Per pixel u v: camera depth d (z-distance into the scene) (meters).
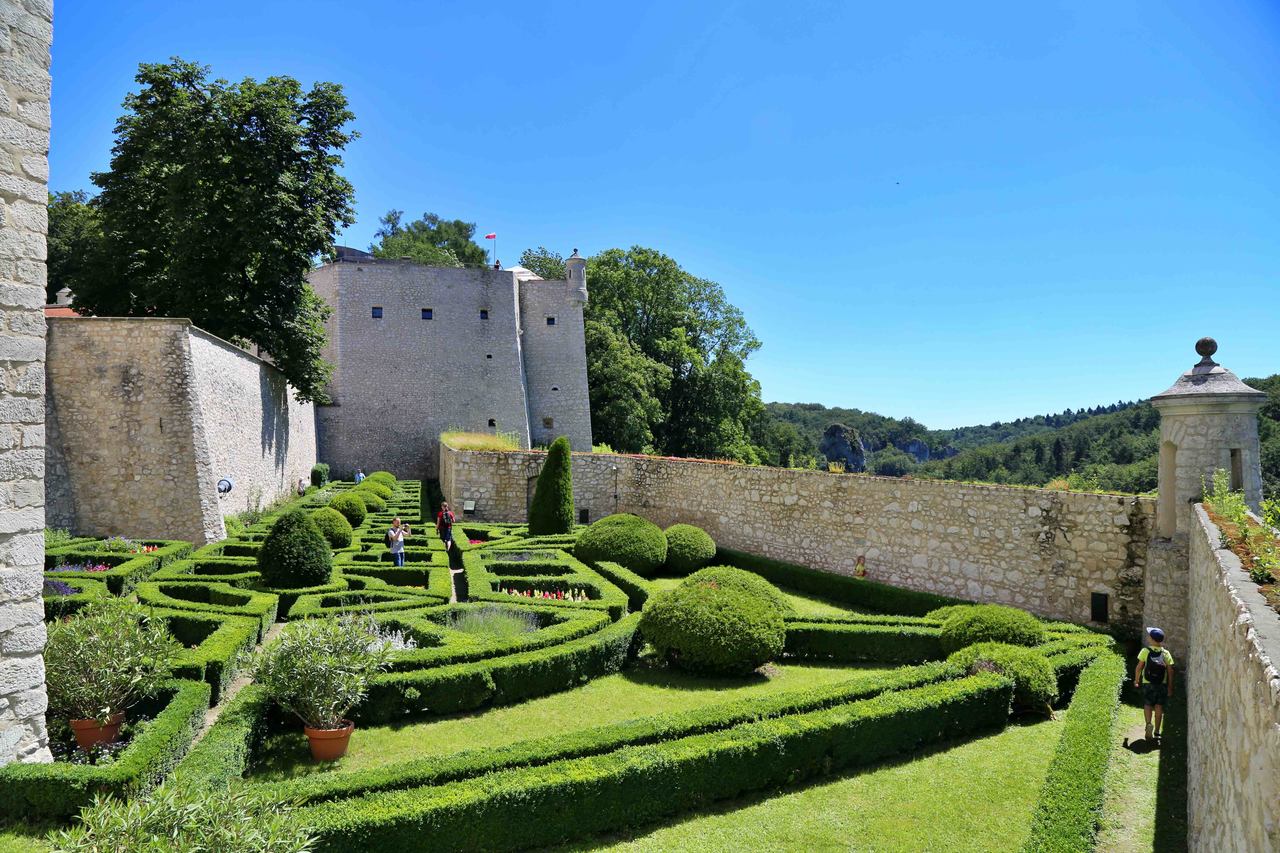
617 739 6.66
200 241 21.14
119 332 16.52
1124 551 11.83
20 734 5.86
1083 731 6.69
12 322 5.89
